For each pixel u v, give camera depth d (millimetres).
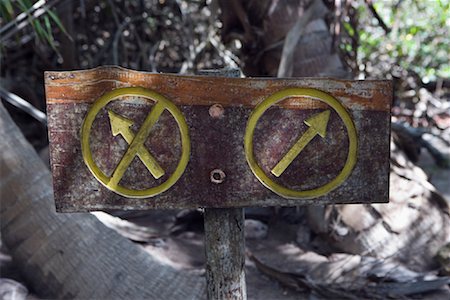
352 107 1164
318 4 2729
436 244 2543
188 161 1173
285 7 2713
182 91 1155
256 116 1165
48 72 1157
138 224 3039
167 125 1164
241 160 1174
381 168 1185
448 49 5383
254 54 2867
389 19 5238
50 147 1180
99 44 5109
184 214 3039
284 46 2605
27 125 4715
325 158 1179
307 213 2859
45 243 2148
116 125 1168
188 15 4828
